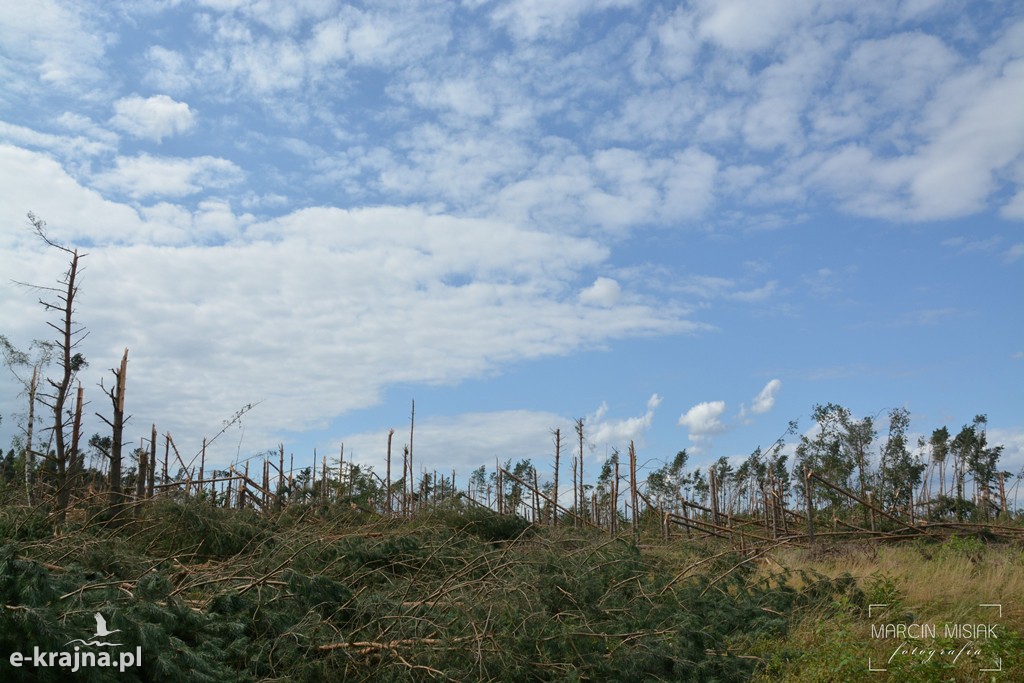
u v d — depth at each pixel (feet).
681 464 93.35
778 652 30.63
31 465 53.01
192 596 29.09
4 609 19.25
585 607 32.07
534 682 27.07
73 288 55.11
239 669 24.48
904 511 73.26
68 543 31.09
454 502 54.19
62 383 53.78
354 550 36.32
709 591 36.91
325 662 25.35
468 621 27.22
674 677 28.76
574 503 82.02
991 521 76.54
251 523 43.86
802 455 84.12
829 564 50.14
